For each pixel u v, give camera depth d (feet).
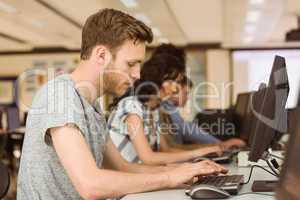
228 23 28.32
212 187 4.35
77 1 20.74
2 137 20.57
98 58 4.78
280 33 33.22
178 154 7.42
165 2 21.40
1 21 26.18
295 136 3.00
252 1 22.57
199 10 23.58
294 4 24.12
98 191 4.23
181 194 4.58
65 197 4.63
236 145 9.20
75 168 4.23
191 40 35.27
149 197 4.44
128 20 4.80
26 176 4.66
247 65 36.60
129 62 4.80
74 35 30.58
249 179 5.35
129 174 4.54
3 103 38.11
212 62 36.40
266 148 5.28
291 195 2.85
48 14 23.84
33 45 36.06
